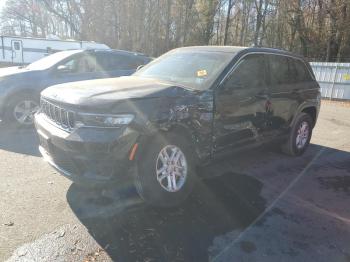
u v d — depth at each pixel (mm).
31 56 20438
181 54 5039
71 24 38656
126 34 39438
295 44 33969
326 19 28859
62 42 20609
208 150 4117
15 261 2789
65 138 3355
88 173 3350
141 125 3344
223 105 4164
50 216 3521
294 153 6074
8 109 6852
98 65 7930
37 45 20344
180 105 3688
